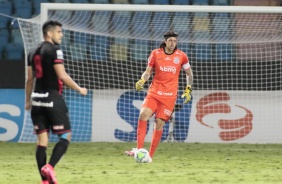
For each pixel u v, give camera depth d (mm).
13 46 58344
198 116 50531
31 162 35188
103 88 51406
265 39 52375
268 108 50781
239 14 54125
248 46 52812
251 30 53344
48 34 23906
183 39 52938
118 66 52250
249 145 48406
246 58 52219
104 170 31016
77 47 52594
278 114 50750
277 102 50781
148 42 53438
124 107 50969
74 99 50500
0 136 50156
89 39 52875
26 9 60875
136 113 50844
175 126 50438
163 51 34906
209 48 52656
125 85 51875
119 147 45719
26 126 49938
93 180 26844
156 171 30500
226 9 46594
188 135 50438
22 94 50250
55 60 23203
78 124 50500
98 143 48938
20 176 28438
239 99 50844
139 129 34969
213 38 52750
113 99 50969
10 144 47594
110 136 50562
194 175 28750
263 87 51438
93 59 52188
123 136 50562
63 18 52906
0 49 58156
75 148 44656
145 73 34906
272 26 53469
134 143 49156
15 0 61406
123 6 46719
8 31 59219
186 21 54406
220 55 52188
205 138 50438
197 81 51219
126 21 54375
